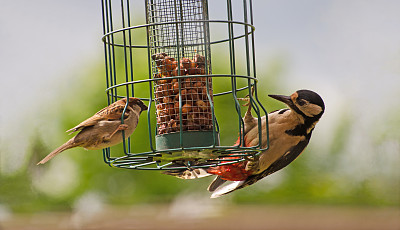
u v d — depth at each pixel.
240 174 11.16
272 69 19.41
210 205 19.39
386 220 18.88
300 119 10.77
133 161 9.74
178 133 9.42
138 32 17.55
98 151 19.30
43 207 19.25
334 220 18.66
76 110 19.02
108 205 19.38
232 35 9.61
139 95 17.30
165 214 18.84
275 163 11.10
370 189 20.75
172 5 10.18
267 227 17.83
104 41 9.97
